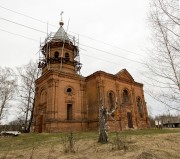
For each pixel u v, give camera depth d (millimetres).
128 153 9812
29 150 13031
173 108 7488
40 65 33812
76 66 34031
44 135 22016
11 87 36000
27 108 36219
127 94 34344
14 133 24734
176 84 7449
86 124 29000
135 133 20047
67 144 13867
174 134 15828
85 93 31234
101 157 9680
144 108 36375
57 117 26297
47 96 27984
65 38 33844
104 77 30750
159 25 7668
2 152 12953
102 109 14625
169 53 7688
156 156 8883
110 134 19875
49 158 10273
